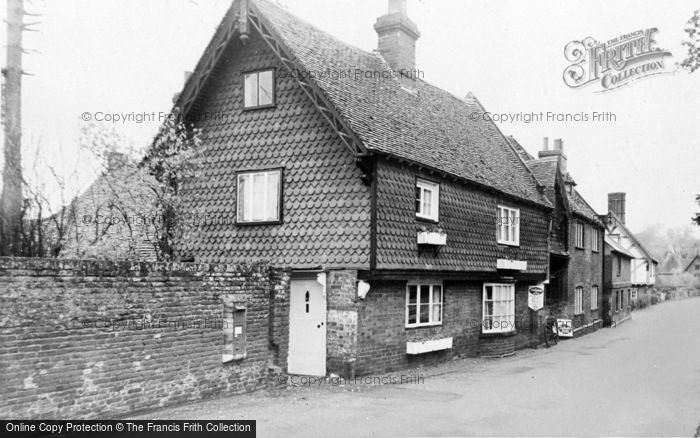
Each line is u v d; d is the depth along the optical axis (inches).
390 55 787.4
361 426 385.1
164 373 400.8
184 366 416.5
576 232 1278.3
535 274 921.5
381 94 697.6
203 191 652.1
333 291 571.8
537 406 466.3
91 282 354.9
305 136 604.1
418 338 655.1
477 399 487.8
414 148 639.1
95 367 355.9
